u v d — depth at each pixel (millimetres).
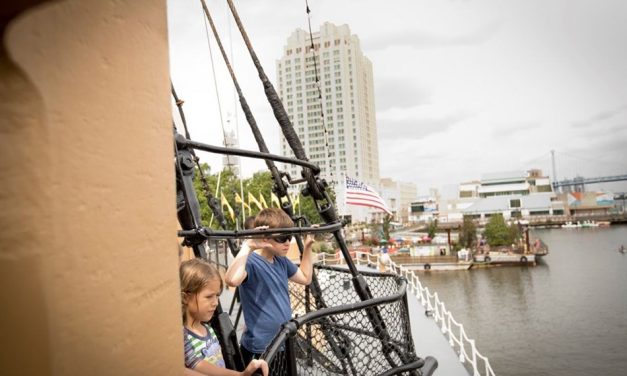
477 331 42969
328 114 152000
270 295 2891
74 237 793
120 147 906
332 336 2939
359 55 159750
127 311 902
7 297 689
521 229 90562
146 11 1002
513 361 35344
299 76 123812
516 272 69125
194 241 2168
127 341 898
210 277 2172
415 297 12562
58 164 769
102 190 857
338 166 150875
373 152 169875
